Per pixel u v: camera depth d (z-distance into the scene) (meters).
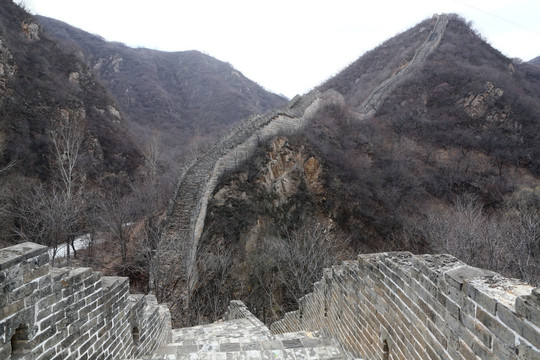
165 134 54.31
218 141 27.52
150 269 15.59
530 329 2.32
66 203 18.14
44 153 26.97
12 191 20.34
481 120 41.12
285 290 18.22
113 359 4.87
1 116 26.17
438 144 38.31
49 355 3.53
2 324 2.94
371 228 24.64
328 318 7.59
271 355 5.22
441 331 3.42
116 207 22.28
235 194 21.39
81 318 4.11
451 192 31.22
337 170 26.62
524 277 10.90
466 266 3.39
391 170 30.14
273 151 24.53
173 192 21.73
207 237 19.34
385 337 4.70
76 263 17.92
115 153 34.31
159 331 7.23
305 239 19.89
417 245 22.16
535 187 29.92
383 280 4.80
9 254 3.14
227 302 16.98
